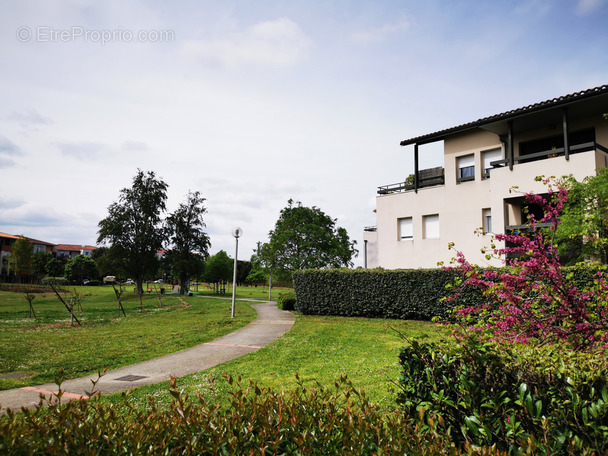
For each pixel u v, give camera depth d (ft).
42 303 120.98
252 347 41.91
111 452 7.28
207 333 53.01
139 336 52.29
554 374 9.62
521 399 8.81
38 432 7.50
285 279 118.32
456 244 70.90
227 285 262.88
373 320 61.26
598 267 17.99
